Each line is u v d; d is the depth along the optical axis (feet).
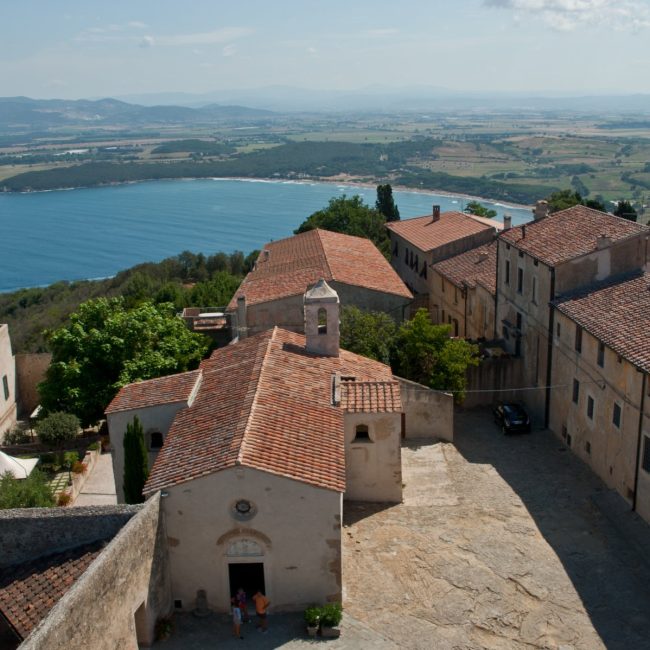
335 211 277.23
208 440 88.48
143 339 143.95
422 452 126.00
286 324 154.61
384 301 163.53
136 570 76.07
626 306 116.37
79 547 83.05
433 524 102.73
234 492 81.71
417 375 143.33
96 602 68.13
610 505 106.42
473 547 97.09
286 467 82.38
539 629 81.92
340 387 106.32
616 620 83.10
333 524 82.64
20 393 171.94
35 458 129.80
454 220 219.61
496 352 150.20
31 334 260.83
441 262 196.85
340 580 84.38
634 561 93.76
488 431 136.56
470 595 87.56
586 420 120.37
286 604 85.20
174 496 82.23
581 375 121.49
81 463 127.95
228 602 85.56
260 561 84.07
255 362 106.73
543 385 137.59
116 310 150.82
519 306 147.43
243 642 80.43
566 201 258.78
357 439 106.42
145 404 102.68
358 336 143.74
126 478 95.61
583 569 92.22
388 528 101.76
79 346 141.59
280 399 96.37
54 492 120.57
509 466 121.19
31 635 59.47
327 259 173.68
